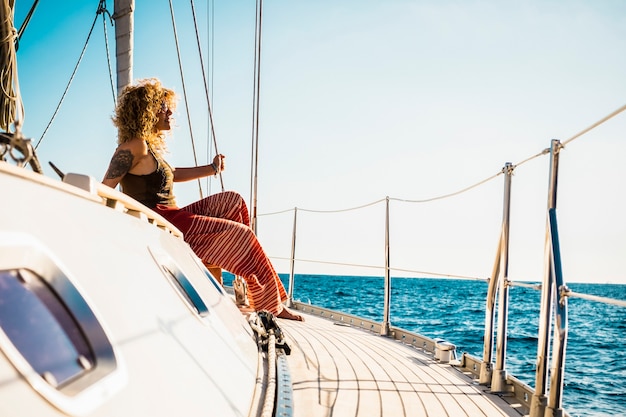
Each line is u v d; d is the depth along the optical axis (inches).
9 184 43.1
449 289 2188.7
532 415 106.7
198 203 166.9
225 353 77.2
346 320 241.8
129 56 180.4
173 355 55.3
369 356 162.6
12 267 37.2
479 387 135.1
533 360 546.3
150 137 142.7
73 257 47.0
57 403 32.6
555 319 100.0
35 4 107.0
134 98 136.5
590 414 336.5
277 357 116.7
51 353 36.7
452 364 159.8
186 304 73.1
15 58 73.7
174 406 48.0
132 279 57.8
